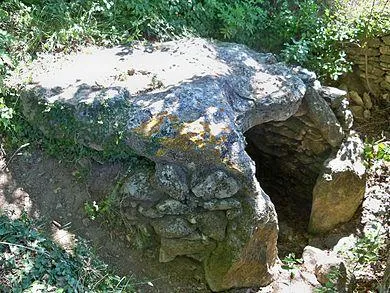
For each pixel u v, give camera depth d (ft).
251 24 20.98
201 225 14.62
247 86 17.26
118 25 19.11
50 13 18.21
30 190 15.11
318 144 19.56
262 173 22.17
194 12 20.63
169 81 16.17
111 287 13.69
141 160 15.17
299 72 19.08
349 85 23.02
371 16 22.08
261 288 15.87
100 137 15.01
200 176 14.42
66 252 13.91
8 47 16.87
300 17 21.93
